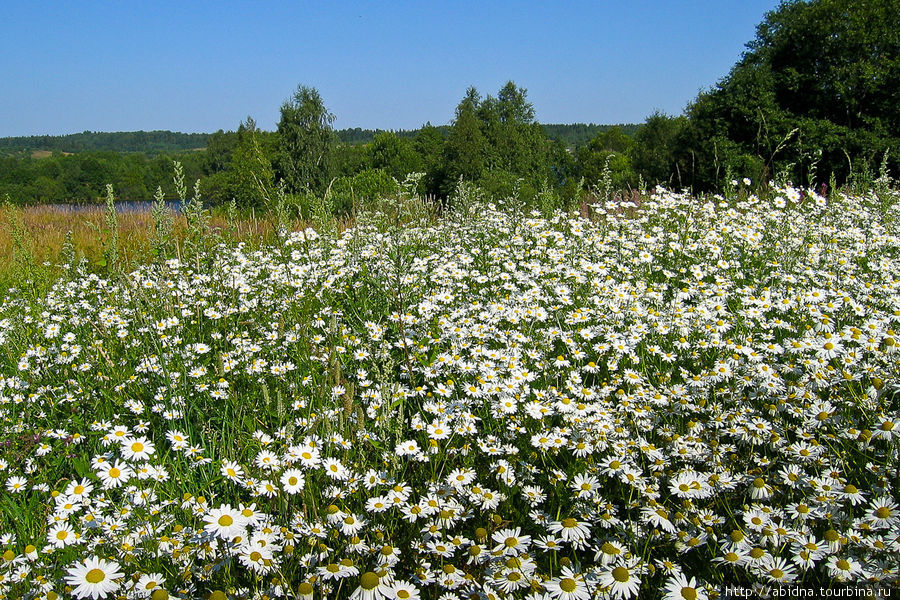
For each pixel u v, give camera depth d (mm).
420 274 5777
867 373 3244
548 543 2330
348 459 2893
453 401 3324
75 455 3373
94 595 1988
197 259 6727
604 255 6117
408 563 2377
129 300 5637
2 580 2246
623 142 85188
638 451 2936
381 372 3773
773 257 5754
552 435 2918
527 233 7000
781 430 2973
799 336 3994
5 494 3027
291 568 2197
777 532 2273
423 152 64875
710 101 26078
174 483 2971
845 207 7820
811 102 25672
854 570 2086
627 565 2176
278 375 3961
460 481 2623
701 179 23906
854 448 2779
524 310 4508
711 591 2072
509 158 44812
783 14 27297
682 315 4336
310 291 5832
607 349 4008
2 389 4137
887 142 22516
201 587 2227
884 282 4699
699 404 3271
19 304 6055
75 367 4480
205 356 4609
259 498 2736
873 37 24625
